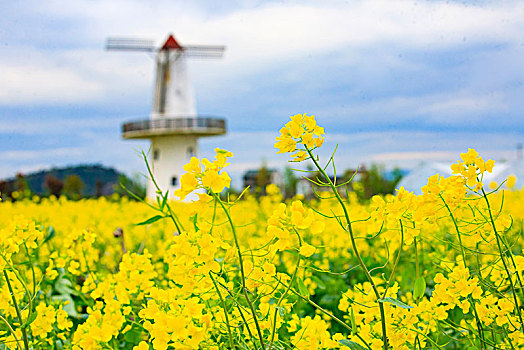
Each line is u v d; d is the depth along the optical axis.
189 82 32.22
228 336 2.02
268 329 2.04
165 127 29.56
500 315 2.13
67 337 2.95
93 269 3.80
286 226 1.75
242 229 5.73
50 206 11.70
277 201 8.52
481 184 2.04
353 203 7.58
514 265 2.14
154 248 5.88
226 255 1.78
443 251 3.14
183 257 1.75
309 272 3.56
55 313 2.48
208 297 2.02
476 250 2.36
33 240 2.49
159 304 2.02
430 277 3.36
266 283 1.95
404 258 3.72
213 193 1.73
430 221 2.10
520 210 5.96
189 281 1.80
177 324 1.72
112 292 2.58
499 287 2.25
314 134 1.80
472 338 2.21
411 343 2.10
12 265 2.35
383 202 1.94
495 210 2.26
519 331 2.10
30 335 2.61
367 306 1.96
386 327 2.03
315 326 2.03
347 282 4.71
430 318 2.13
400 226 1.95
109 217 9.52
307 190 7.42
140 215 9.90
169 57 31.55
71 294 3.79
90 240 3.54
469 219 2.41
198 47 32.66
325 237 5.14
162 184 29.64
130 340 2.64
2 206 11.12
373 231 2.05
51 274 3.12
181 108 31.42
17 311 2.35
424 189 2.07
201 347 1.85
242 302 2.14
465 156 2.07
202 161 1.74
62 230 7.43
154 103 31.56
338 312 4.07
